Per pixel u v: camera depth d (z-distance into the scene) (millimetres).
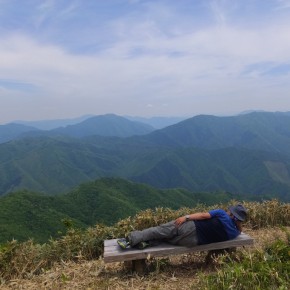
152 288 5137
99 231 7660
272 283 4652
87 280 5754
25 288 5609
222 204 9797
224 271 4934
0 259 6340
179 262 6410
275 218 8875
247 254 5480
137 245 5750
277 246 5676
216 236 5707
